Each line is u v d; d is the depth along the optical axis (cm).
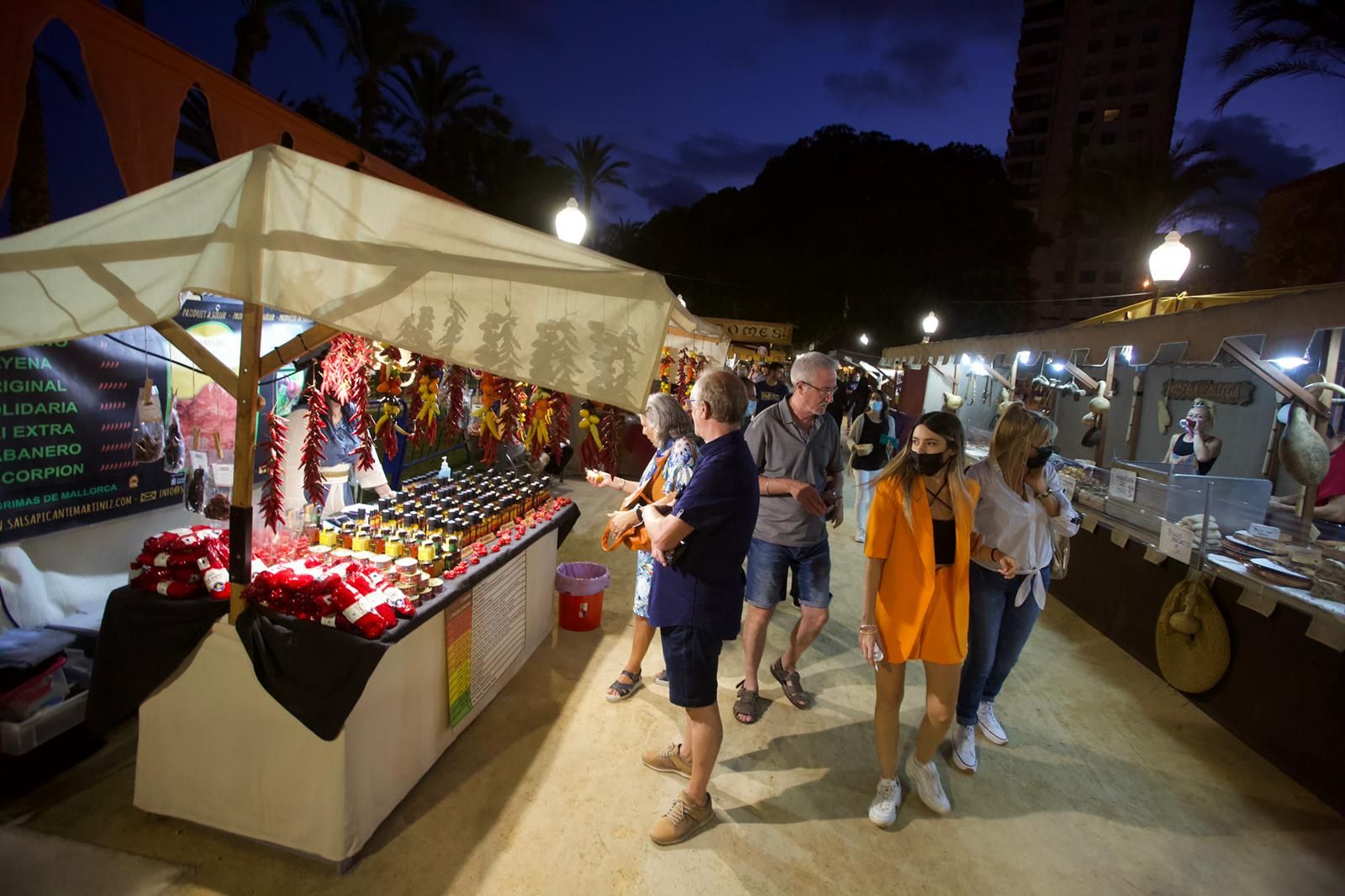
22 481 258
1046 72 5938
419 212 196
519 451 621
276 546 289
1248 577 353
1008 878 253
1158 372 818
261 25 1135
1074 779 317
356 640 220
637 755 308
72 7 222
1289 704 325
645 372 183
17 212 388
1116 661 447
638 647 354
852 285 3147
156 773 240
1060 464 627
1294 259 1720
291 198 183
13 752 245
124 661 235
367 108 1870
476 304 183
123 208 190
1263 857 271
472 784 280
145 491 306
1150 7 5503
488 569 315
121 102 248
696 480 235
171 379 311
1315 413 367
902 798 292
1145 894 249
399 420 386
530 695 352
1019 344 620
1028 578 310
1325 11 1197
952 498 256
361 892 223
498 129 2650
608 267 196
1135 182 2184
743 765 311
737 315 3344
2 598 258
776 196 3694
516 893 228
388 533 309
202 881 222
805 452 339
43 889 212
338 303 181
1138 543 452
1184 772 326
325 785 225
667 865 245
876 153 3591
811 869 250
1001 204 3125
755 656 347
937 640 259
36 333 195
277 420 291
